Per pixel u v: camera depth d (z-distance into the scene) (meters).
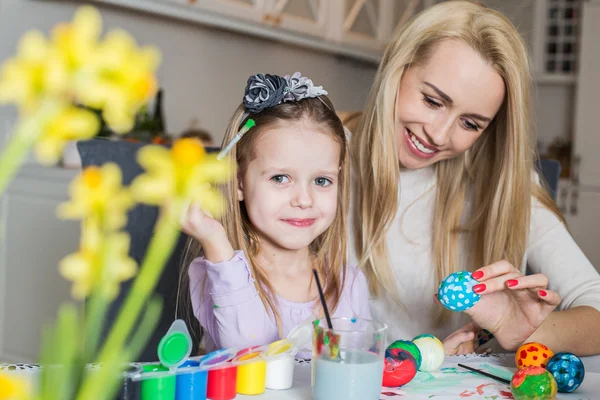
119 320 0.34
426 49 1.36
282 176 1.24
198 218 1.09
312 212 1.25
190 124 3.33
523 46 1.39
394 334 1.57
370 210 1.51
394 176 1.45
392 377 0.91
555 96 4.88
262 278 1.30
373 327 0.85
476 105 1.34
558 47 4.71
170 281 1.49
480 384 0.95
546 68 4.75
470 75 1.32
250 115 1.27
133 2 2.62
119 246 0.33
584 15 4.34
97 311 0.33
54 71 0.28
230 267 1.11
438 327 1.55
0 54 2.64
